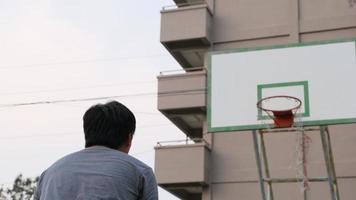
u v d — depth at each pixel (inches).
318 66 581.3
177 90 906.1
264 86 589.0
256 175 854.5
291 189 832.3
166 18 933.8
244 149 873.5
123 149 135.0
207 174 869.2
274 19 922.7
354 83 567.8
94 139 132.9
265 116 577.9
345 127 842.2
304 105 570.9
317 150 828.6
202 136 959.6
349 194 813.2
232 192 859.4
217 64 609.3
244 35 927.0
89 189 123.2
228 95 595.8
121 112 134.8
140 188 125.9
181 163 862.5
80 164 127.4
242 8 941.2
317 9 909.2
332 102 565.9
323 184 822.5
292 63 588.7
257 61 599.5
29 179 1357.0
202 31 913.5
